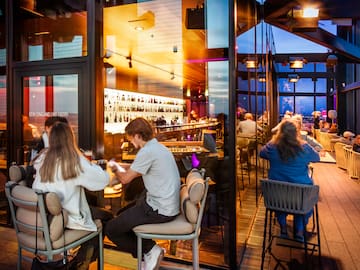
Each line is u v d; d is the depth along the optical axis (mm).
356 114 14195
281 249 3256
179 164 3453
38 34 3867
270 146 3270
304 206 2691
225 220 2934
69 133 2104
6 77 3910
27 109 3814
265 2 5242
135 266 2873
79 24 3586
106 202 3426
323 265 2867
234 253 2840
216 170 3076
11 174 2348
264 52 6070
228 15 2881
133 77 7195
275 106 11289
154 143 2365
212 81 3318
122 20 4664
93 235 2248
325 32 6828
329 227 3820
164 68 7734
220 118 3059
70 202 2078
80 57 3436
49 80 3660
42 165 2064
